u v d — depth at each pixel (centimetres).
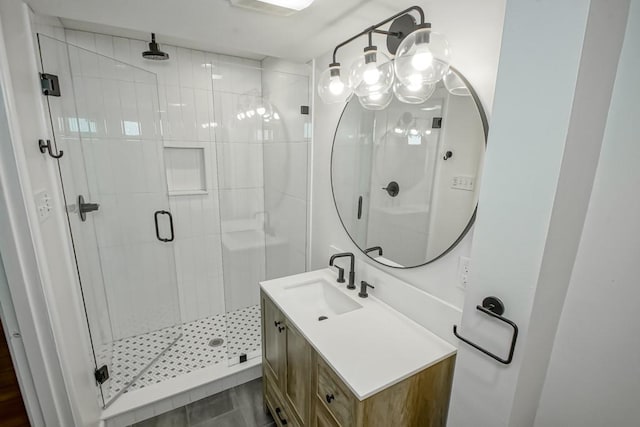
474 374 100
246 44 168
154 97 209
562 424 99
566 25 67
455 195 112
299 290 170
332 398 108
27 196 105
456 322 114
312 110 199
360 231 165
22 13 115
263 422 174
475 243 93
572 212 80
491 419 96
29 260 108
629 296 81
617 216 81
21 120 106
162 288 237
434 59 100
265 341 170
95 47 193
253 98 244
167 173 236
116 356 214
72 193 156
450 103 110
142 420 174
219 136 234
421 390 107
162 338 236
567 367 95
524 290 82
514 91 78
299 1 116
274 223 255
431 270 125
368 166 154
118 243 212
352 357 108
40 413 121
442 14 111
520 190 80
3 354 116
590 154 79
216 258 264
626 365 84
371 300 151
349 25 141
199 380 190
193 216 248
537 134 75
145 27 146
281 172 238
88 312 166
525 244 80
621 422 87
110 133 194
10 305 110
